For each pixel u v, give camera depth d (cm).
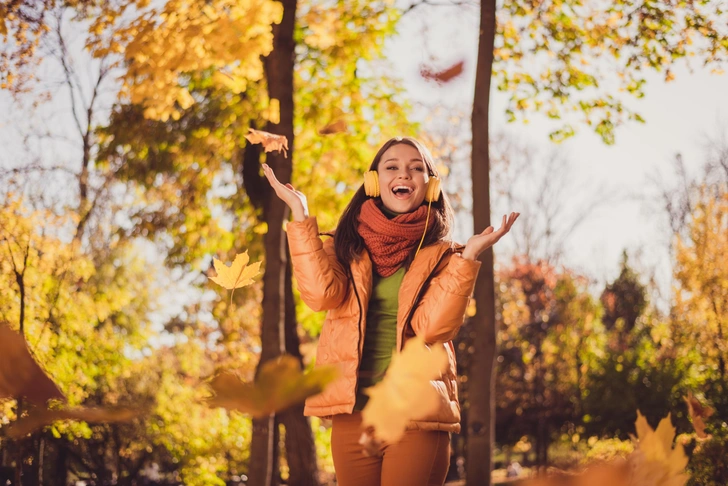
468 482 676
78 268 930
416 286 252
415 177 274
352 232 272
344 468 256
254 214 1367
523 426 2356
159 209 1359
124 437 1027
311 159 1281
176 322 1597
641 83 930
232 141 1252
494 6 733
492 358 700
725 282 1193
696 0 810
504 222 241
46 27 684
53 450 849
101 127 1293
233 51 519
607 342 2645
